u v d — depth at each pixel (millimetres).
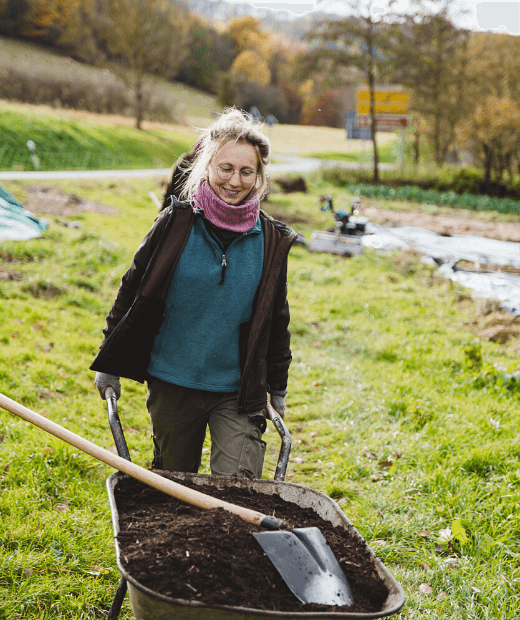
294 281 11148
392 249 14508
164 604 1479
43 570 2760
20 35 62219
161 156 33938
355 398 5695
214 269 2342
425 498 3830
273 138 63406
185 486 2111
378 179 32938
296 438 5027
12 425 4031
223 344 2443
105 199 17203
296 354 7184
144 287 2301
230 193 2383
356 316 9102
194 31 82188
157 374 2451
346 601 1632
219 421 2518
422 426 5012
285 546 1693
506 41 35281
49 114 31453
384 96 39281
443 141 39219
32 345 5965
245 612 1455
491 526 3402
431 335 8031
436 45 35406
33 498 3312
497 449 4348
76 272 9312
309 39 34344
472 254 14312
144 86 45656
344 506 3801
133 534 1747
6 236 10195
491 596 2854
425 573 3064
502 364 6527
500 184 34156
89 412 4828
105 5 63750
